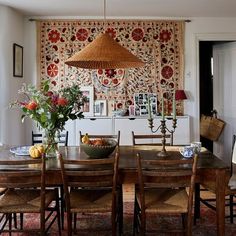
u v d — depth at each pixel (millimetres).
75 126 5305
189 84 5637
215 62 6090
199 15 5461
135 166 2711
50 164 2809
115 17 5547
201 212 3611
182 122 5367
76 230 2787
